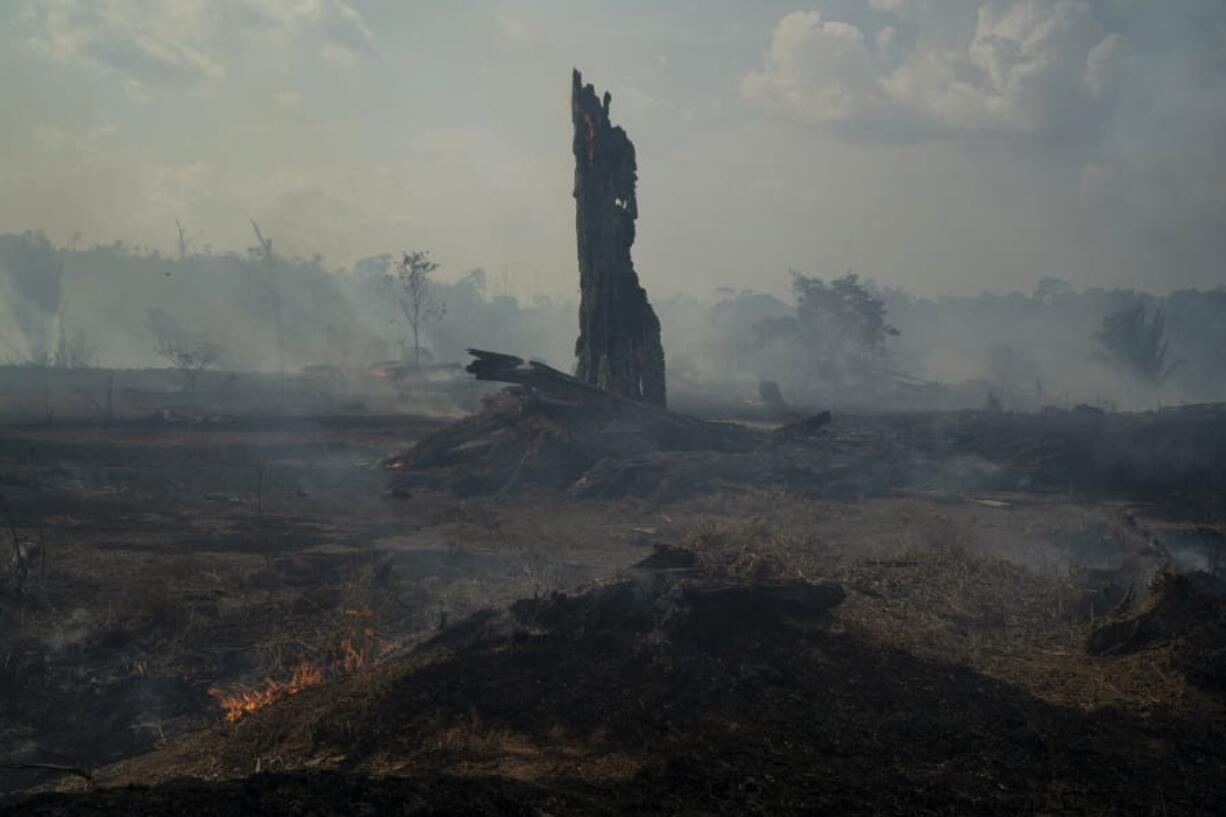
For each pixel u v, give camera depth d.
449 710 8.67
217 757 8.57
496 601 14.77
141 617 13.45
